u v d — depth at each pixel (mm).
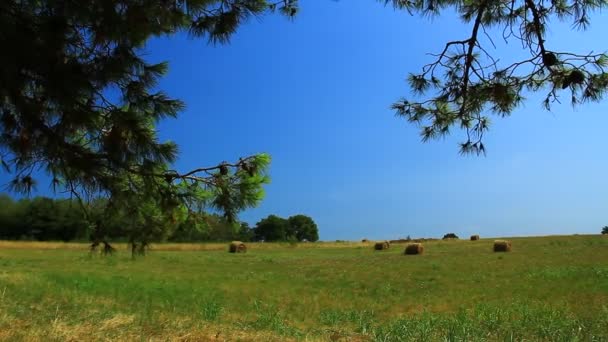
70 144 4781
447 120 5492
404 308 14188
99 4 4102
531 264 26266
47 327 8398
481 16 4645
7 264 26609
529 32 4609
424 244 50031
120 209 5145
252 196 5156
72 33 4305
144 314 10539
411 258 33469
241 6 4770
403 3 4777
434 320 10719
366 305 14742
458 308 13672
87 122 4488
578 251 34000
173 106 4738
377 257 35750
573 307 12562
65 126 4555
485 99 4992
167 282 19422
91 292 14617
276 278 22812
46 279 17062
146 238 5367
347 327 10812
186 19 4699
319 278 22859
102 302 12312
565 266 24484
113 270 24562
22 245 46438
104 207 5176
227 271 26344
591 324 9797
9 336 7621
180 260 33656
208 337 8234
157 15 4445
